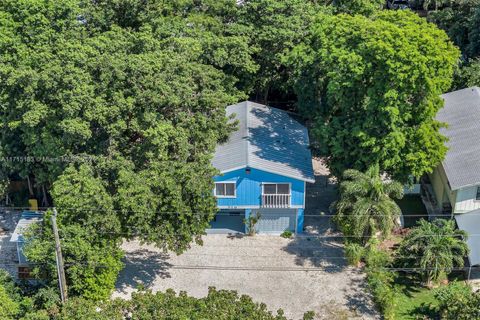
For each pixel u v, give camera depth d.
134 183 32.38
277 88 48.03
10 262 37.16
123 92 33.91
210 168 34.09
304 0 45.78
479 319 29.86
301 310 33.69
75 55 33.88
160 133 33.38
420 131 36.31
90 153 34.72
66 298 31.34
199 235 33.78
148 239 32.91
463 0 52.88
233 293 27.50
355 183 35.38
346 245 36.78
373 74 35.69
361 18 38.44
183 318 25.73
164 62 35.50
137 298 27.48
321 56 37.62
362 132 36.16
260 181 37.59
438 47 35.72
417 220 40.09
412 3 64.06
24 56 37.00
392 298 33.22
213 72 38.50
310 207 41.47
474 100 43.53
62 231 31.48
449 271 34.56
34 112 33.91
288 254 37.72
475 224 36.78
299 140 41.50
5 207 41.94
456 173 37.66
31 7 37.22
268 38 43.34
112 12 41.09
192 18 43.62
